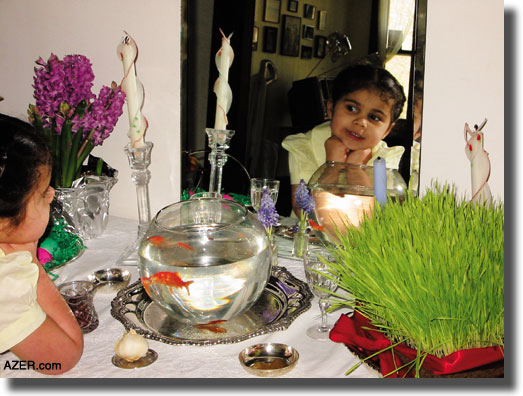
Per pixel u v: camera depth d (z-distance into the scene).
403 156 1.07
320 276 0.78
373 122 1.08
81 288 0.85
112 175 1.34
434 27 1.05
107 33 1.39
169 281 0.70
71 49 1.47
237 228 0.79
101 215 1.28
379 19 1.04
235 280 0.71
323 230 1.07
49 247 0.96
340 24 1.08
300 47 1.12
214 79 1.21
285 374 0.68
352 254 0.68
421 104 1.04
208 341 0.70
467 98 1.04
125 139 1.42
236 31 1.17
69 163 1.19
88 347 0.76
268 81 1.17
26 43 1.56
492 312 0.61
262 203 1.07
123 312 0.81
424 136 1.10
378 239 0.69
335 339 0.69
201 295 0.70
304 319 0.85
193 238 0.77
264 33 1.15
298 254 1.15
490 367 0.59
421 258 0.63
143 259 0.74
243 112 1.21
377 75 1.06
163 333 0.77
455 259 0.61
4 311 0.62
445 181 1.09
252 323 0.81
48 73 1.12
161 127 1.36
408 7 1.02
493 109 1.02
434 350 0.62
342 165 1.07
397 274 0.62
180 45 1.25
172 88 1.32
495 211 0.76
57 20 1.48
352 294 0.70
